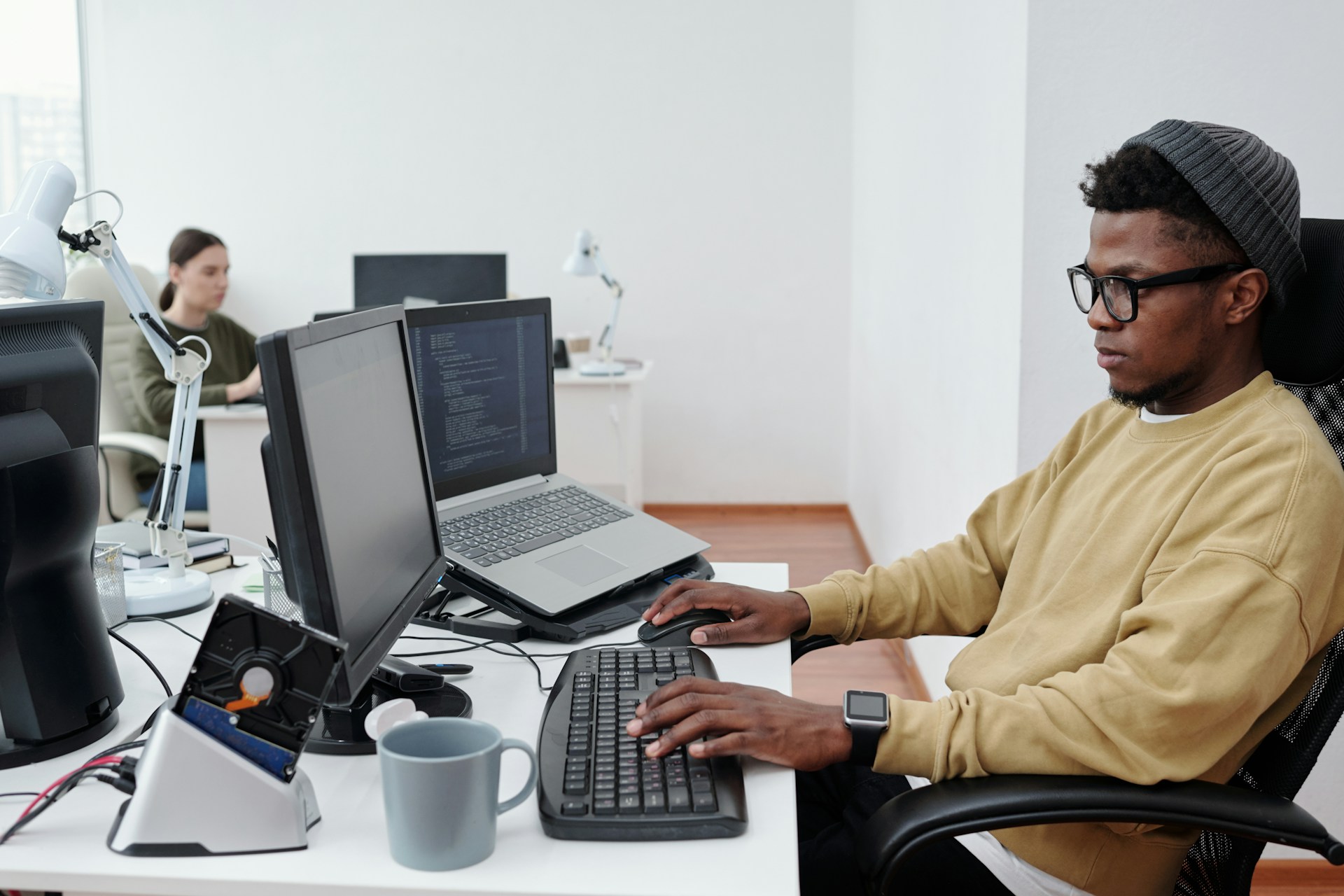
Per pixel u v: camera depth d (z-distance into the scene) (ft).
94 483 3.18
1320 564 2.85
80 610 3.13
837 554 13.26
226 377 11.54
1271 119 5.25
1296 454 2.94
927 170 8.56
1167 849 3.17
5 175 13.58
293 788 2.50
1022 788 2.80
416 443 3.61
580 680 3.33
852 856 3.41
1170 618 2.86
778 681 3.47
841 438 15.19
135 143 14.87
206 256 11.27
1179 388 3.30
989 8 6.25
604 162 14.74
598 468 11.80
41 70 13.96
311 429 2.59
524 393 4.79
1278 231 3.06
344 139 14.83
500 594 3.91
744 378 15.14
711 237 14.82
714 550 13.48
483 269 11.75
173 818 2.45
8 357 3.04
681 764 2.78
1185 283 3.11
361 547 2.93
